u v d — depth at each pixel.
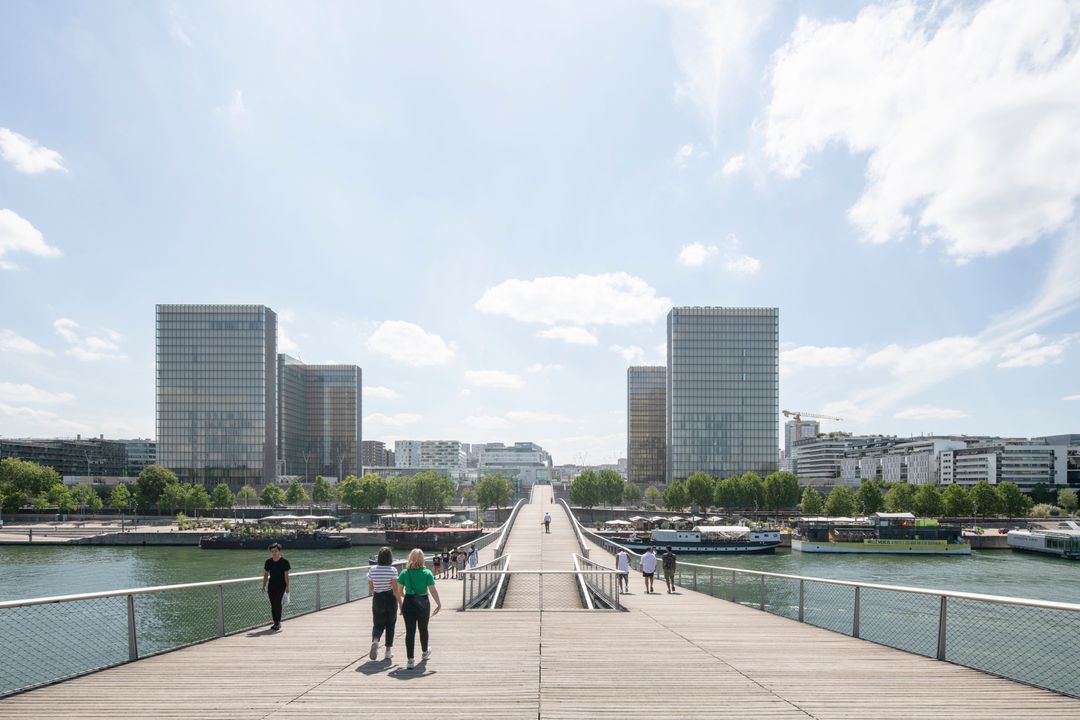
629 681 11.53
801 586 19.25
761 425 195.62
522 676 11.88
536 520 101.25
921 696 10.66
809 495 134.62
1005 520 130.25
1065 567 80.06
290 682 11.52
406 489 149.38
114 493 142.50
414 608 12.59
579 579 29.08
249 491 162.38
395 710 9.81
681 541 95.62
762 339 197.62
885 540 95.06
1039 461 199.62
